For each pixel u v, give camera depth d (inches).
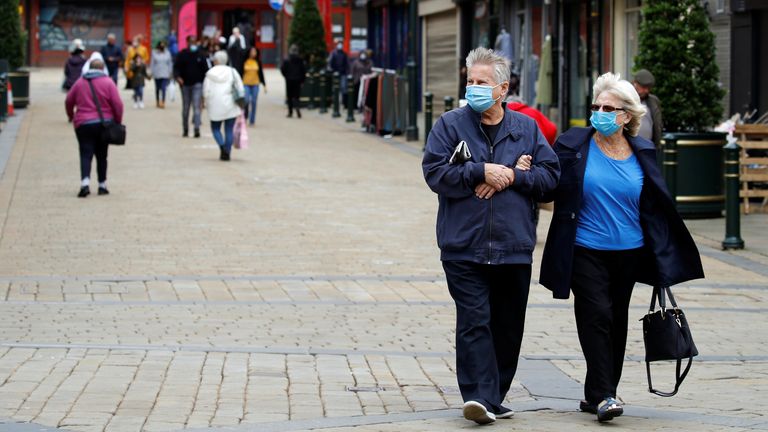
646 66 1847.9
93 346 935.7
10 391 786.2
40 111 3501.5
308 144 2883.9
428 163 723.4
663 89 1824.6
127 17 6811.0
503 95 723.4
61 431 691.4
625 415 754.8
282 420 732.0
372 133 3240.7
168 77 3836.1
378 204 1875.0
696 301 1187.3
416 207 1847.9
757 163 1800.0
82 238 1507.1
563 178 738.2
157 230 1581.0
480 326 713.6
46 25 6761.8
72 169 2233.0
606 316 732.0
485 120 732.0
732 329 1056.2
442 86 3971.5
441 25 3973.9
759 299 1200.2
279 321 1061.8
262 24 7106.3
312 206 1838.1
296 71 3683.6
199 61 2908.5
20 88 3550.7
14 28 3533.5
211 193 1962.4
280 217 1720.0
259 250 1446.9
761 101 2038.6
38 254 1390.3
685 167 1748.3
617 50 2568.9
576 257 738.2
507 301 738.2
